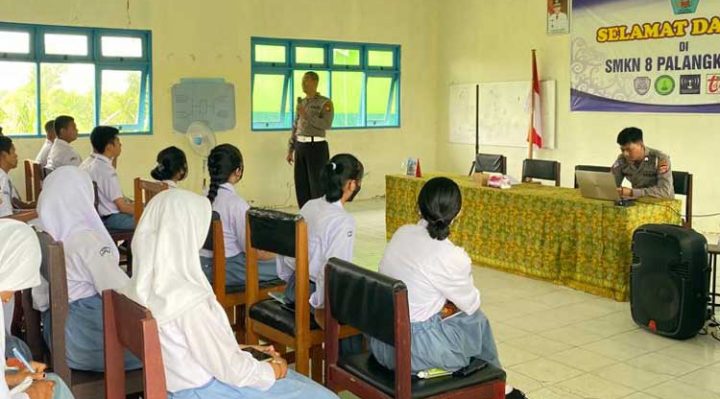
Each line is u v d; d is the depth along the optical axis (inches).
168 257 76.4
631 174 207.3
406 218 255.8
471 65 386.0
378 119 397.1
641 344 157.3
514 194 214.1
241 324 142.6
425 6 400.8
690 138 289.9
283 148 361.4
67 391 79.7
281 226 114.4
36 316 103.3
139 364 99.4
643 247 161.9
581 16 325.4
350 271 93.8
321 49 370.0
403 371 87.6
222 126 341.1
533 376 139.5
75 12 300.5
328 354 101.9
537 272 210.1
